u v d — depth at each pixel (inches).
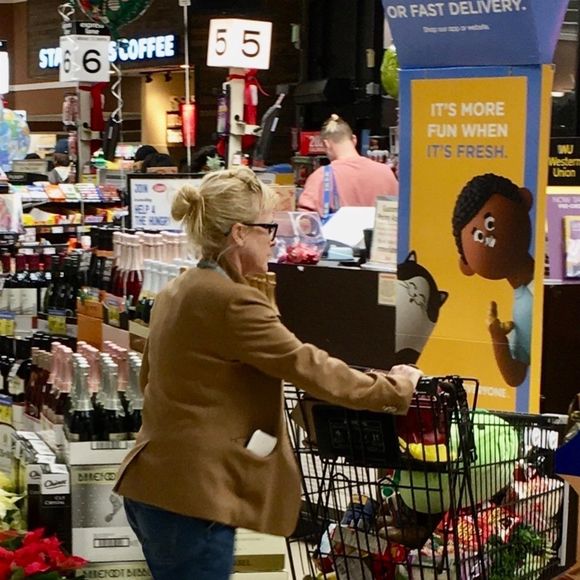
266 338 156.7
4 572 197.5
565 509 179.6
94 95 562.6
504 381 201.5
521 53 192.2
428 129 203.9
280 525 164.9
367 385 156.9
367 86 604.7
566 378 210.5
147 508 164.6
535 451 172.7
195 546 161.2
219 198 161.8
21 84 1075.9
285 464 165.5
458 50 198.2
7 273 348.5
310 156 526.9
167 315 163.8
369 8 609.3
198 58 817.5
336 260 256.8
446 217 203.9
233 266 163.8
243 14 709.9
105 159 572.7
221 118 414.9
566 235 216.2
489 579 171.2
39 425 265.7
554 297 208.4
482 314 202.5
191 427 160.2
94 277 292.2
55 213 559.2
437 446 159.2
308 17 669.3
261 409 163.5
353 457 165.9
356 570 174.1
